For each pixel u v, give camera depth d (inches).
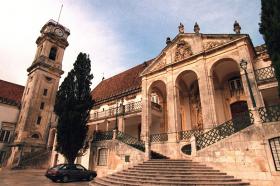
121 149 699.4
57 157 1011.3
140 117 962.7
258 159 427.8
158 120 975.6
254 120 457.4
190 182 406.0
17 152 1213.7
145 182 436.5
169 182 413.4
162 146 733.9
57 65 1572.3
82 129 817.5
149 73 917.8
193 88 935.0
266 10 453.1
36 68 1464.1
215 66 746.2
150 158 616.1
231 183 402.6
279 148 415.2
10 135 1398.9
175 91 801.6
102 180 532.7
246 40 664.4
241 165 443.2
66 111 820.0
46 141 1364.4
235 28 719.7
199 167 482.6
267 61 693.3
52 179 614.5
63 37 1664.6
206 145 528.7
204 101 690.2
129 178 487.5
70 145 786.2
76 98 848.9
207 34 773.3
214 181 413.7
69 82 880.3
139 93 1083.3
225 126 508.7
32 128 1326.3
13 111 1459.2
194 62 777.6
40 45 1620.3
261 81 597.0
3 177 674.2
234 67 780.6
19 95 1625.2
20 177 690.8
